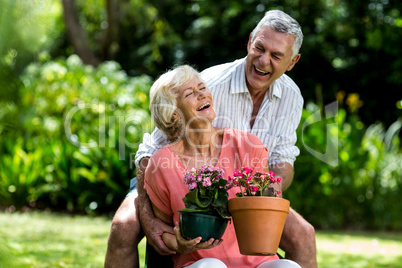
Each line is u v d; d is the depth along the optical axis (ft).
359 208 27.68
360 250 20.48
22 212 27.35
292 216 9.81
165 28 51.42
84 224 23.95
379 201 27.73
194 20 50.55
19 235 19.70
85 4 54.49
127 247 9.16
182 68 8.86
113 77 30.96
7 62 5.41
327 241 22.67
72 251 17.28
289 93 11.03
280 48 9.84
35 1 5.55
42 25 5.59
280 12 10.14
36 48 5.49
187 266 7.92
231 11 43.01
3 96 5.57
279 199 7.38
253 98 10.86
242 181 7.67
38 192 28.04
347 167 27.45
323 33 40.32
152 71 53.36
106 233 21.43
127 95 29.55
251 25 42.47
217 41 47.37
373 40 33.45
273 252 7.48
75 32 44.45
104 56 47.83
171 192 8.42
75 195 28.40
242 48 46.32
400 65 37.27
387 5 34.24
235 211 7.47
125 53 54.13
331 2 40.83
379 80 42.60
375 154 28.12
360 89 43.62
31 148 28.73
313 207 27.37
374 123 43.21
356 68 42.93
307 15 41.70
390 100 42.60
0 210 27.43
